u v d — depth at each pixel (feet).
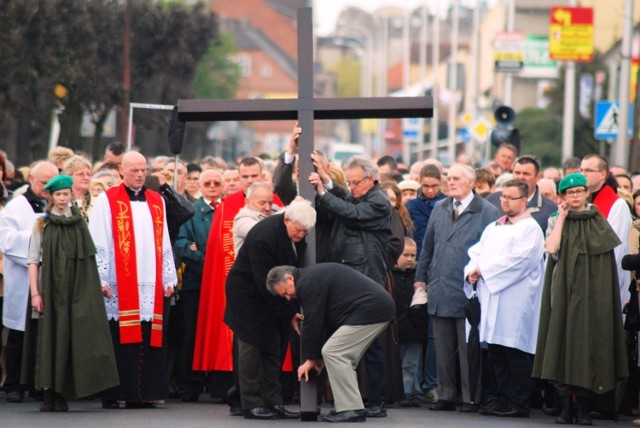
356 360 76.02
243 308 77.41
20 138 197.98
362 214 79.00
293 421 76.38
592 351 78.07
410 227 91.91
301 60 76.79
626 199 94.02
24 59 185.57
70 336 80.79
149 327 84.74
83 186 86.07
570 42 204.33
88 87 206.18
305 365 75.25
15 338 85.76
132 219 85.10
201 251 92.12
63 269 80.74
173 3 263.90
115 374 81.51
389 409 85.92
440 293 85.20
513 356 81.71
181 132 89.35
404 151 424.05
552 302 78.69
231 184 97.76
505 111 143.33
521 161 88.63
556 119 315.58
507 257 81.97
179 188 102.06
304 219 74.54
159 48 246.06
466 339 84.48
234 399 80.53
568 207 79.05
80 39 203.51
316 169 77.66
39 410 81.56
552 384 83.71
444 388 85.51
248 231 79.15
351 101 76.54
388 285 83.97
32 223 86.07
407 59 401.70
